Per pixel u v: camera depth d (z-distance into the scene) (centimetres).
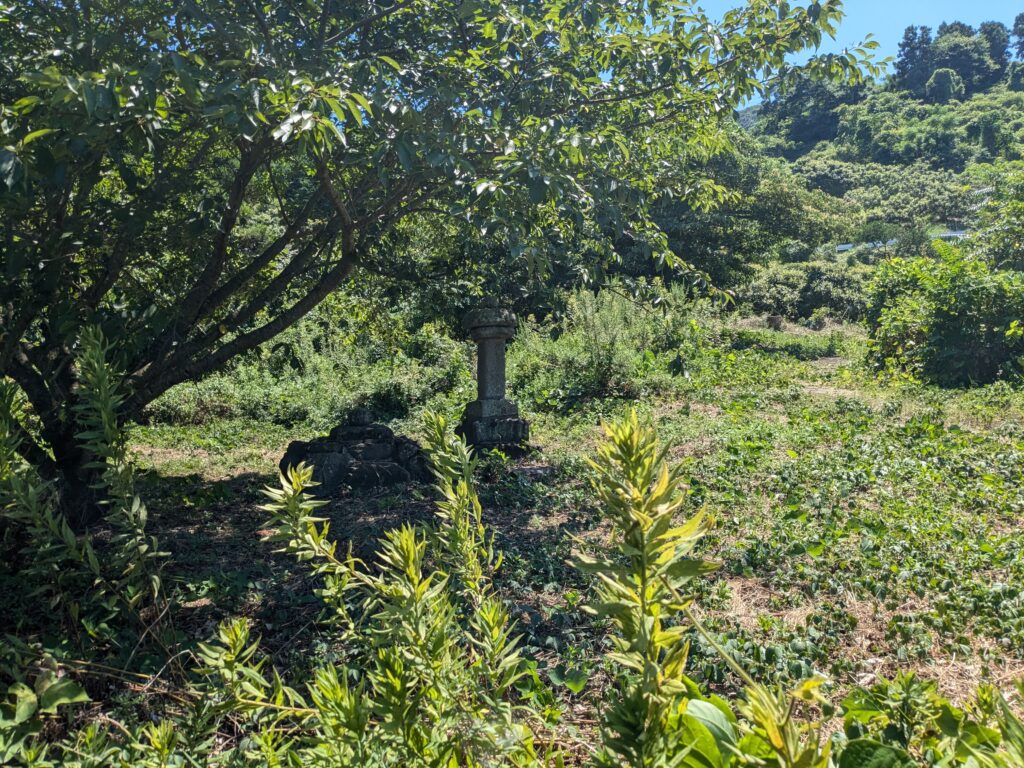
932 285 1505
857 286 3716
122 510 243
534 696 284
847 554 531
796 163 9956
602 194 587
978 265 1508
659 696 107
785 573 498
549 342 1478
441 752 142
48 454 611
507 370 1434
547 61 634
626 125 703
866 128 11262
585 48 652
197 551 555
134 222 493
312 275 851
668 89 689
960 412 1104
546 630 420
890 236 6844
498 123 570
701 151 812
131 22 496
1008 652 390
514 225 515
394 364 1565
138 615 298
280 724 235
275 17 595
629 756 107
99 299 568
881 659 387
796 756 95
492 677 160
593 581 478
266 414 1337
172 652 313
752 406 1213
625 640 111
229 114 429
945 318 1462
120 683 331
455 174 495
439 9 614
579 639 404
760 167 3397
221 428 1238
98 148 437
